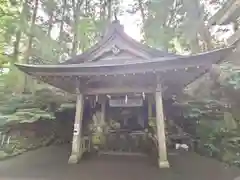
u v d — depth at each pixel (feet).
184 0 38.22
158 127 18.65
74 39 44.91
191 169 16.47
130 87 20.54
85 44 46.37
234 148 19.71
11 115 26.81
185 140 24.54
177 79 20.93
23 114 27.17
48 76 19.61
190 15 37.99
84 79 20.90
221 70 27.73
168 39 42.60
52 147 26.14
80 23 45.11
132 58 20.02
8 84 36.42
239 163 17.11
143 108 27.40
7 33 37.01
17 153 22.13
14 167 17.19
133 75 19.06
